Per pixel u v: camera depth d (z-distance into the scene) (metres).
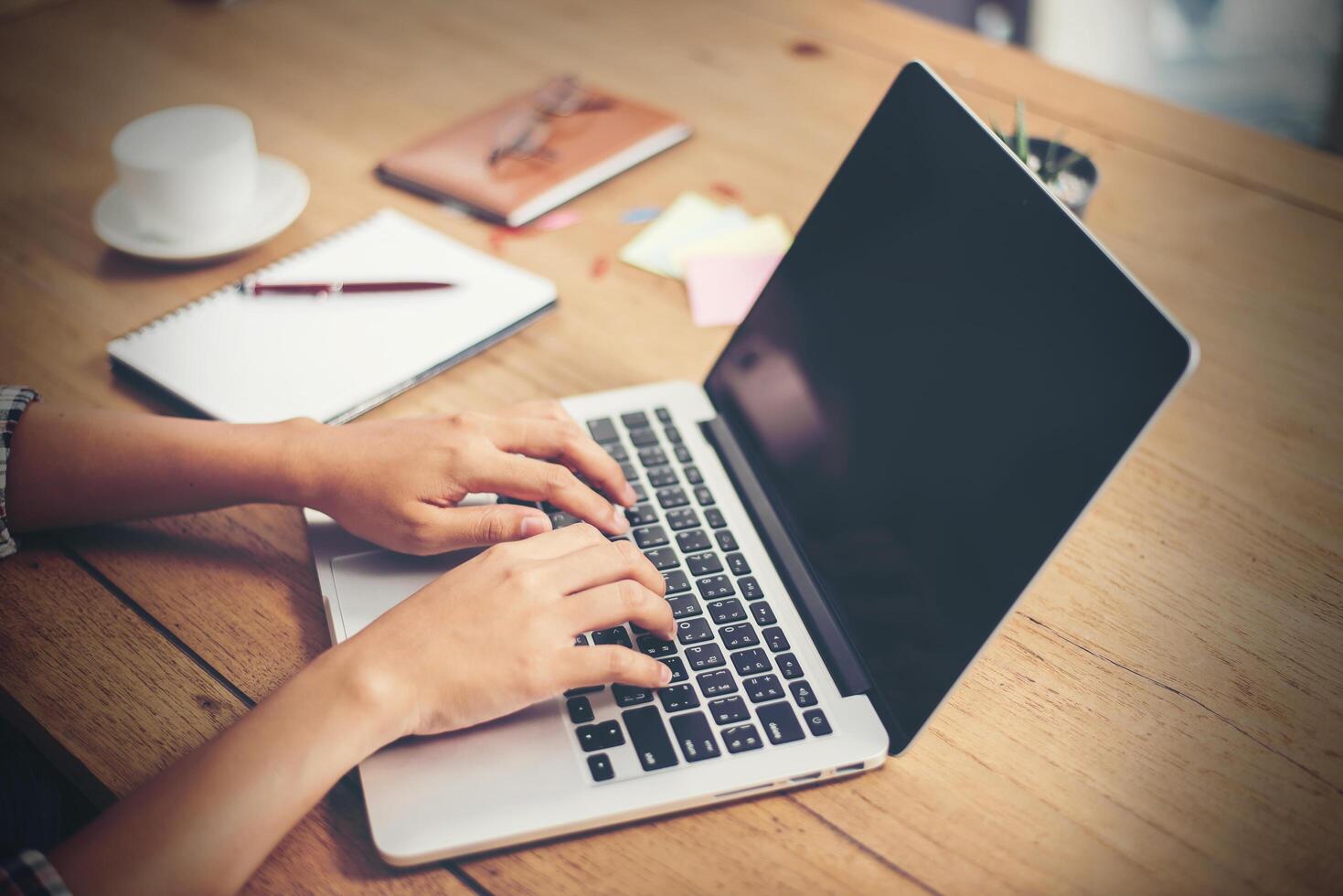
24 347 0.95
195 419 0.86
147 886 0.54
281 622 0.73
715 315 1.01
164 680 0.69
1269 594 0.76
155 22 1.47
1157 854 0.60
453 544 0.73
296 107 1.30
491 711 0.62
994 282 0.67
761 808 0.62
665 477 0.82
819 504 0.76
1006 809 0.62
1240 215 1.13
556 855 0.59
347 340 0.94
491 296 0.99
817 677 0.67
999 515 0.62
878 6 1.51
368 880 0.58
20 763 0.96
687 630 0.70
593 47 1.42
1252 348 0.97
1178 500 0.83
